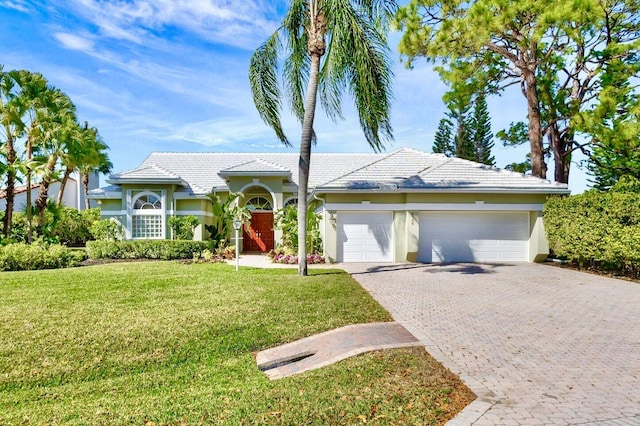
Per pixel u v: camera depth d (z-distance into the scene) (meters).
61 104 21.77
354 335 7.24
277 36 13.90
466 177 18.36
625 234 13.12
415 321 8.16
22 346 6.55
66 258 16.62
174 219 21.19
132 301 9.47
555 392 4.89
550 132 23.25
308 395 4.81
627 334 7.36
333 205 17.59
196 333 7.29
